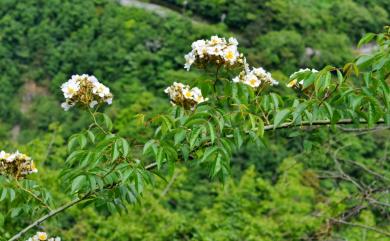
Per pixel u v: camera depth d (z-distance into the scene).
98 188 3.20
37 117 48.44
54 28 53.66
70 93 3.12
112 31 51.69
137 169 2.89
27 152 12.27
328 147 7.50
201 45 3.14
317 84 2.81
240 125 3.15
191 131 2.88
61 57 52.06
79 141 2.96
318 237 7.64
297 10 50.00
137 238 11.16
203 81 3.14
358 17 49.56
